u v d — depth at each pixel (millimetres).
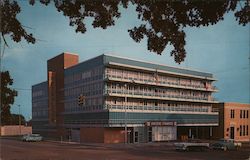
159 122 58125
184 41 8570
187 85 66750
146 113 56844
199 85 69750
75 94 62469
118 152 33219
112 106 53031
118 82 54969
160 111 59219
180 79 65625
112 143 51031
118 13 8641
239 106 73938
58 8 8531
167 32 8398
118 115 52500
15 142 53156
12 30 8938
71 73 64188
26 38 9211
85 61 59219
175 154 31641
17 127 87688
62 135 66625
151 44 8617
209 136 71125
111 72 54500
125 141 50625
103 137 51906
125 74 56219
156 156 28938
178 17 7633
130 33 8664
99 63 54781
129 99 56375
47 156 27406
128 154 30797
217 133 70812
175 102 64375
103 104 53406
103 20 8672
